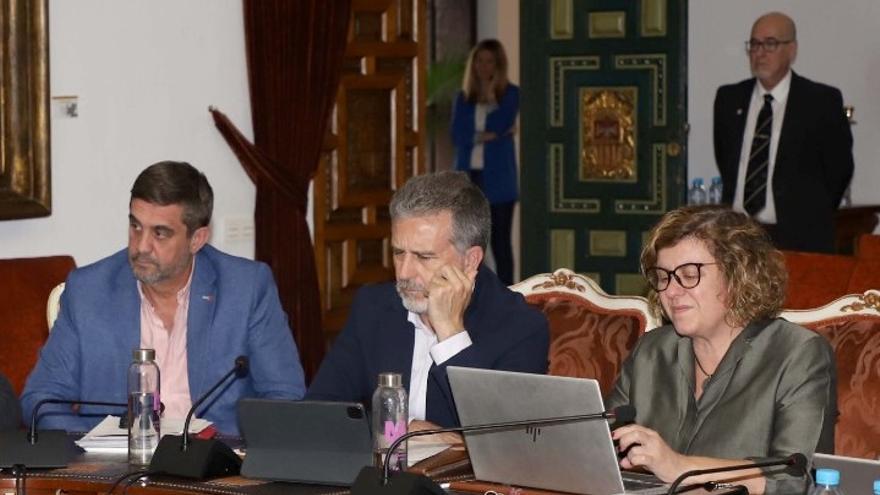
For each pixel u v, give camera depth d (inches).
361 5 299.6
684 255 125.3
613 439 117.0
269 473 119.3
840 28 356.8
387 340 151.0
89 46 243.1
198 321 163.6
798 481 116.0
